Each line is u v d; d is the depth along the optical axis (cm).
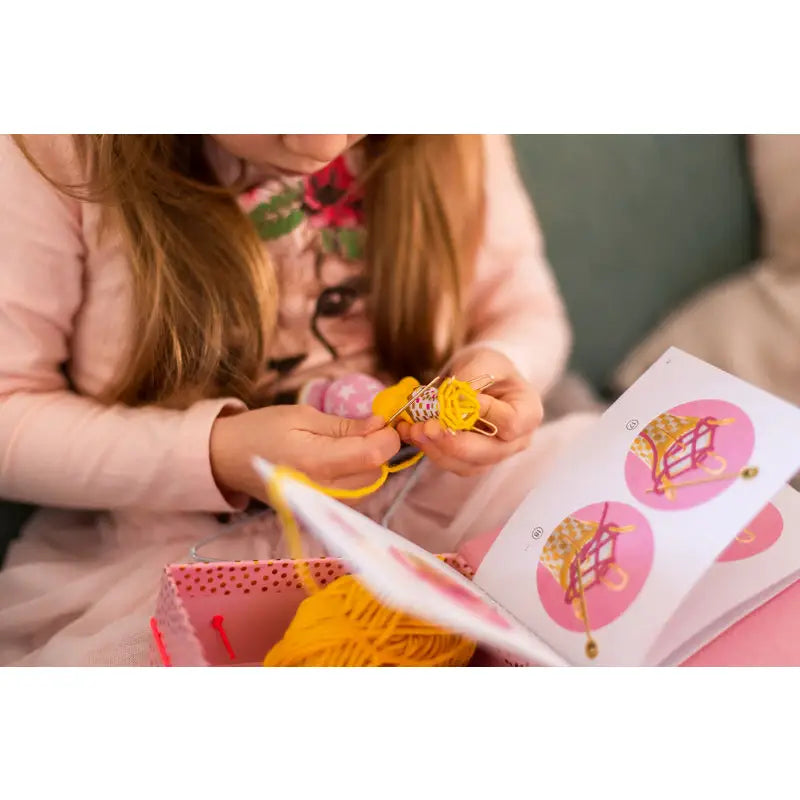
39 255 88
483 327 109
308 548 86
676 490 65
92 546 93
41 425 86
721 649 64
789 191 118
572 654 63
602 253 119
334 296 103
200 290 94
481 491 93
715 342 116
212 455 87
